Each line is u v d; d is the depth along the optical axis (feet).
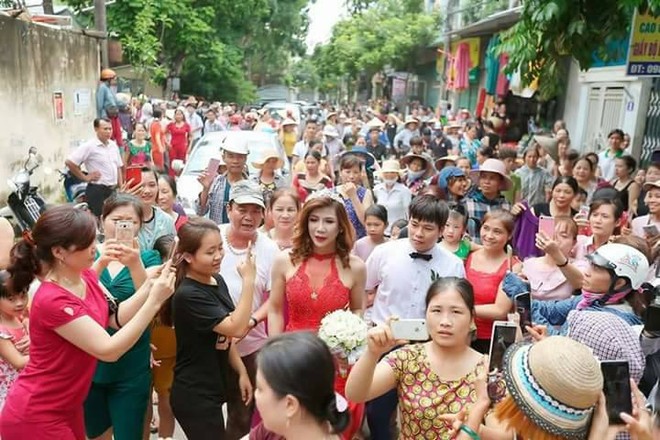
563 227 15.19
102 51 48.21
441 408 9.19
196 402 11.18
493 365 8.85
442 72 85.51
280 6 130.41
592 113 42.50
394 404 11.96
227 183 21.53
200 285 11.18
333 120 63.62
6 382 11.35
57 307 9.07
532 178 27.22
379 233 17.25
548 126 49.85
